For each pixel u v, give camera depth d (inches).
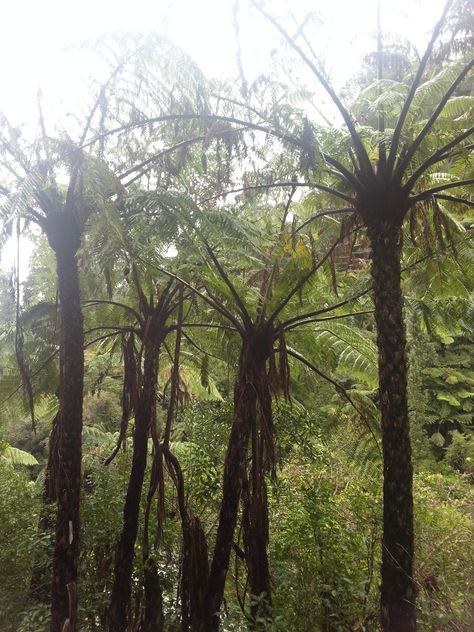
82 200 126.0
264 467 142.9
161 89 134.9
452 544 142.3
